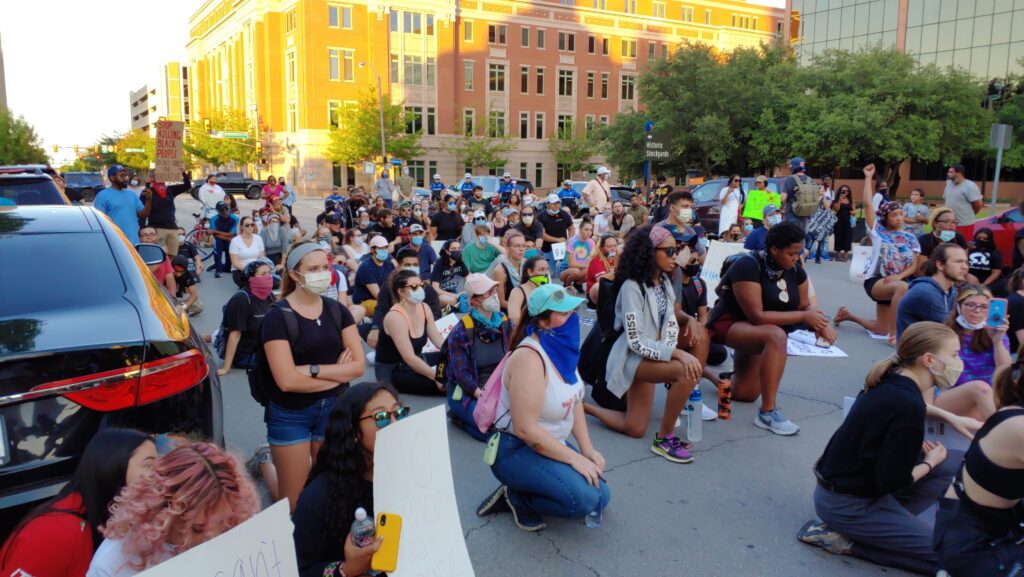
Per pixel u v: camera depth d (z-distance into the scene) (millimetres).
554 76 62406
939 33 49219
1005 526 2795
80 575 2100
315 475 2566
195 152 64188
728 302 5602
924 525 3393
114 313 2947
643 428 5160
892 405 3258
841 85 35750
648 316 4766
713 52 38406
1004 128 13867
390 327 5852
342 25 54625
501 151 57625
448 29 57688
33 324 2725
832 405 5984
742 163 38312
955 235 8047
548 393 3668
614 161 40812
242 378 6621
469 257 9039
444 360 5629
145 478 1856
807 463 4789
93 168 111812
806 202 13945
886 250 7965
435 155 58812
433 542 2613
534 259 5996
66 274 3189
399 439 2461
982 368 4848
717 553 3641
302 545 2479
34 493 2480
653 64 38469
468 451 4973
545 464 3662
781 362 5297
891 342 7988
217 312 10000
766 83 36000
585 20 62938
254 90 61438
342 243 12000
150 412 2783
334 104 55281
